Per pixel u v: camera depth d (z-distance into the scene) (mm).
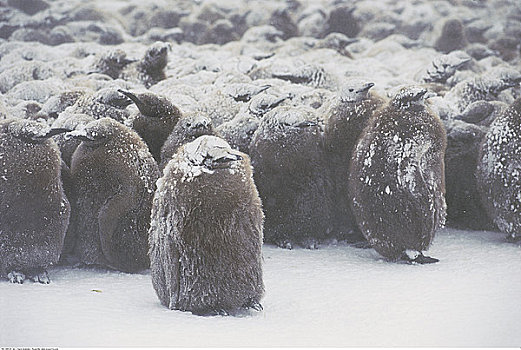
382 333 24344
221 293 26078
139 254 33094
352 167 36344
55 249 31688
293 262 34562
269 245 38750
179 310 26641
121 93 40312
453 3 162750
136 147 33375
